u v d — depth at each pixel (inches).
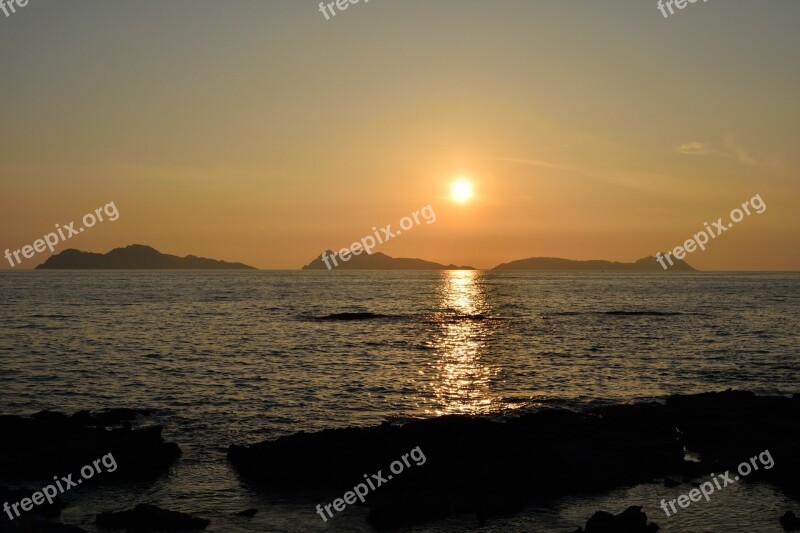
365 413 1158.3
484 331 2588.6
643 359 1801.2
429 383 1433.3
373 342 2203.5
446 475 807.1
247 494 786.8
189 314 3341.5
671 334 2439.7
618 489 807.7
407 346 2097.7
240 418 1115.3
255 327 2696.9
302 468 823.7
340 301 4778.5
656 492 800.9
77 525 690.8
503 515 729.6
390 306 4288.9
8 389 1333.7
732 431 983.6
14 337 2209.6
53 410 1167.0
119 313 3336.6
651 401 1262.3
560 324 2891.2
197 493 788.6
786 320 3004.4
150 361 1712.6
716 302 4562.0
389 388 1374.3
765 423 1009.5
